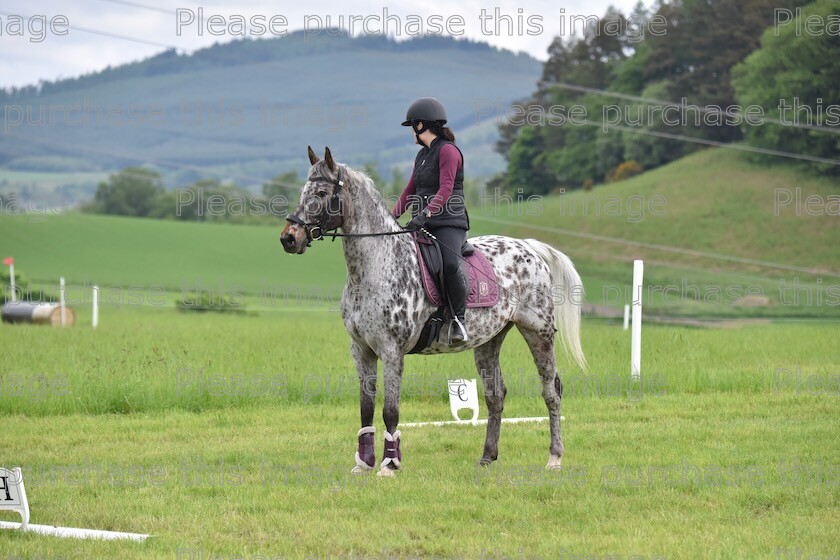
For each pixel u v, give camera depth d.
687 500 6.64
